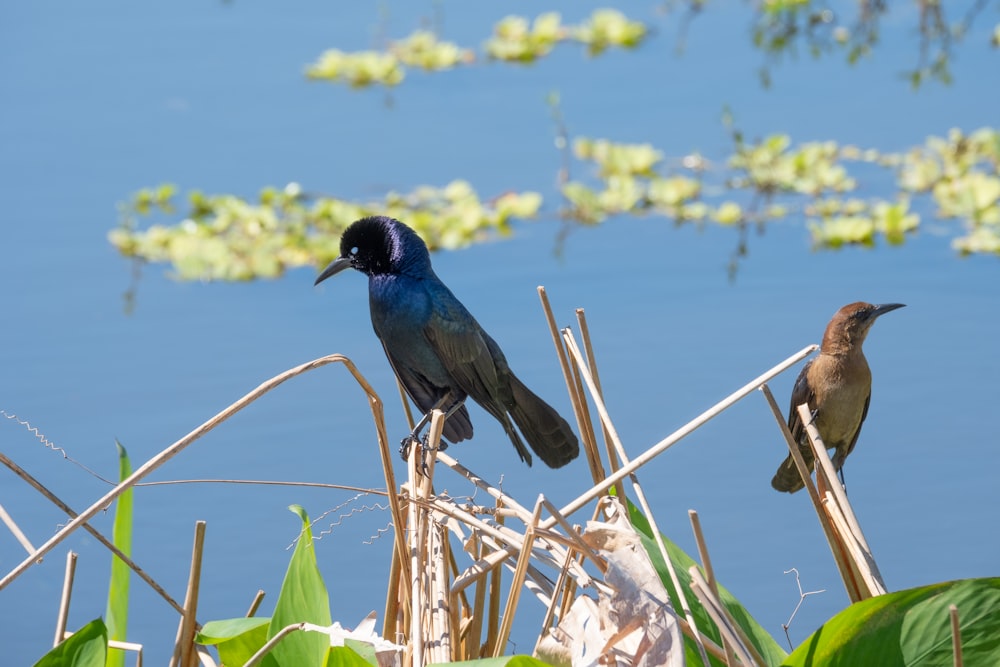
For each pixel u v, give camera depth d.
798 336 11.77
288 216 15.30
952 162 15.87
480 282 13.48
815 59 19.25
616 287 13.20
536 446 7.80
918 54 19.06
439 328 7.73
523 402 7.83
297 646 5.44
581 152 16.75
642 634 4.79
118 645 5.42
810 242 14.38
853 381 7.61
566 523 4.93
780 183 15.80
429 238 14.63
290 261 14.42
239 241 14.75
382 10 21.84
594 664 4.79
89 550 9.35
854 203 15.23
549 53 20.05
